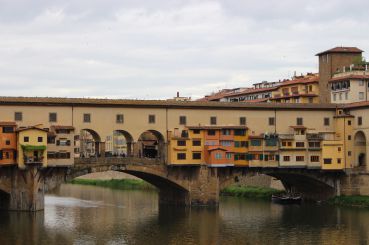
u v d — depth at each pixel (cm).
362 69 14125
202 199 11238
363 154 11938
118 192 14825
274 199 12275
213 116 11431
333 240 8388
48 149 10188
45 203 12150
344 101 13325
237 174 11512
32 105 10300
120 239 8369
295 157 11650
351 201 11588
